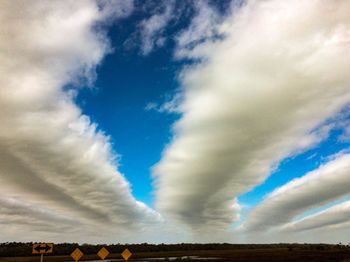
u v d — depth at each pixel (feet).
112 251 555.28
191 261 190.29
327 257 214.07
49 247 69.41
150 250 642.22
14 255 463.01
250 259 211.82
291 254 297.12
